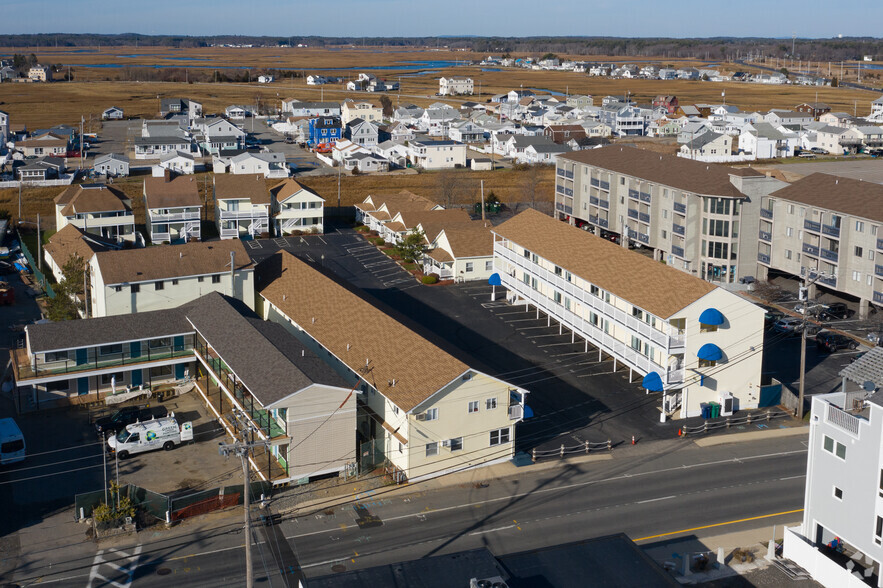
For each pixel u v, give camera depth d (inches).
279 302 2802.7
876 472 1537.9
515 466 2103.8
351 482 2016.5
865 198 3223.4
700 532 1800.0
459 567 1386.6
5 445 2049.7
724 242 3619.6
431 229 3959.2
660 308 2396.7
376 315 2461.9
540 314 3275.1
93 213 4210.1
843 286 3245.6
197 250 2923.2
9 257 3993.6
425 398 1967.3
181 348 2581.2
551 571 1391.5
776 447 2223.2
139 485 1969.7
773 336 3051.2
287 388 1962.4
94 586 1587.1
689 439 2263.8
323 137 7815.0
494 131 7716.5
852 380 1695.4
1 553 1691.7
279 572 1637.6
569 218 4726.9
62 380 2421.3
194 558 1688.0
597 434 2283.5
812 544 1711.4
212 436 2244.1
